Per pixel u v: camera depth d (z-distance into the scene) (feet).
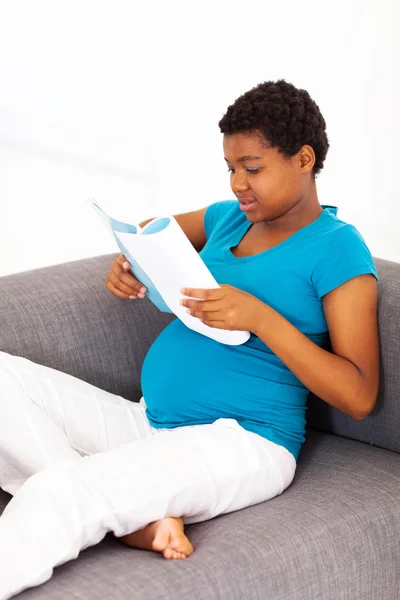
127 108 16.92
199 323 5.85
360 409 5.95
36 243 13.65
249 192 5.88
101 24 16.57
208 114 16.52
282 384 6.11
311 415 6.94
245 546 5.03
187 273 5.42
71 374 6.86
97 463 5.10
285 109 5.71
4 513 4.89
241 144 5.74
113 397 6.36
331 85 14.78
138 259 5.60
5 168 15.96
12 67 16.74
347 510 5.49
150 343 7.20
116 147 17.03
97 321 7.00
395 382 6.22
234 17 15.88
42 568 4.63
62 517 4.76
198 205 15.46
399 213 14.16
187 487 5.24
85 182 15.84
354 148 14.61
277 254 6.08
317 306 6.06
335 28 14.52
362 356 5.91
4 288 6.97
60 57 16.76
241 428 5.82
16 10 16.53
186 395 6.06
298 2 14.98
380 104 14.14
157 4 16.33
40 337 6.77
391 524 5.53
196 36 16.28
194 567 4.81
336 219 6.22
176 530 5.02
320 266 5.94
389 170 14.19
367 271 5.87
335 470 6.10
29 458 5.61
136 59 16.67
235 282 6.22
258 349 6.12
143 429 6.30
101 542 5.35
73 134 17.07
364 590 5.39
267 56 15.66
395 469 6.06
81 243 13.79
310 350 5.77
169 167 16.76
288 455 5.92
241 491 5.53
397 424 6.29
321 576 5.15
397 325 6.16
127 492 5.02
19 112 16.94
